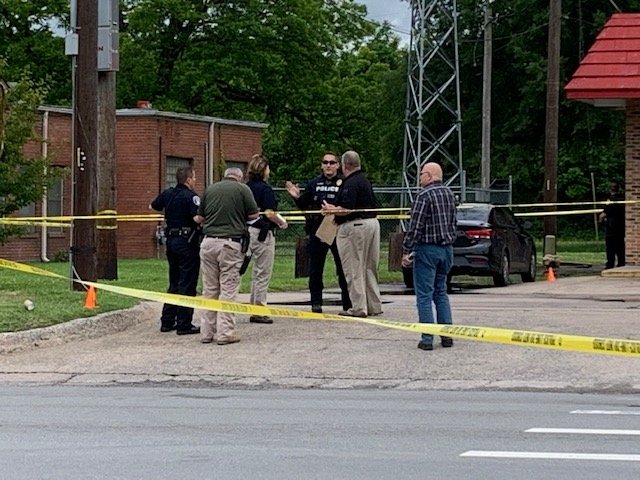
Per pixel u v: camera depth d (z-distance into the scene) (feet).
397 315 49.01
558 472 23.89
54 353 42.32
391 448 26.40
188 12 151.43
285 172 189.78
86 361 40.86
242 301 57.47
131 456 25.71
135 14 152.46
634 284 73.20
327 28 167.84
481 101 159.02
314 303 48.98
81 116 56.03
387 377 37.52
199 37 158.40
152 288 62.03
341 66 189.57
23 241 107.04
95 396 34.83
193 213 45.09
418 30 134.00
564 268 100.58
